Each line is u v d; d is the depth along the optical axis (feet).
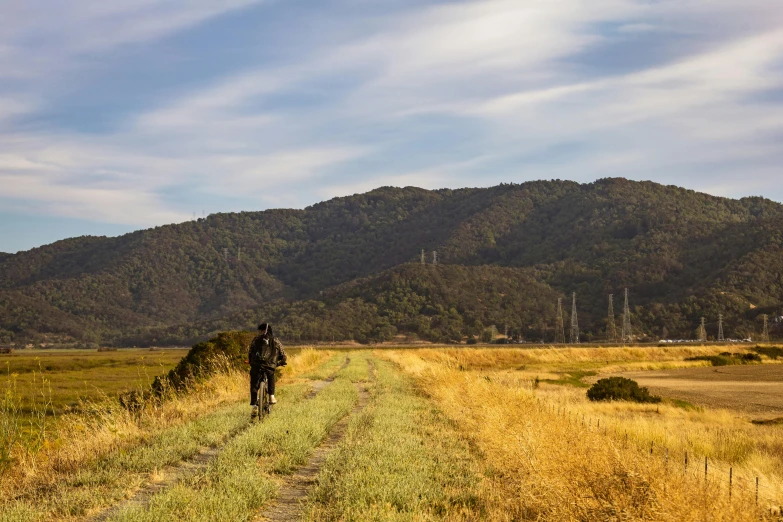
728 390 133.80
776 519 20.34
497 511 23.12
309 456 31.81
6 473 27.43
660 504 19.21
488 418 37.50
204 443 33.78
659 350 270.87
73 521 21.27
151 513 20.80
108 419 37.27
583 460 23.72
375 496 23.68
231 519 20.93
